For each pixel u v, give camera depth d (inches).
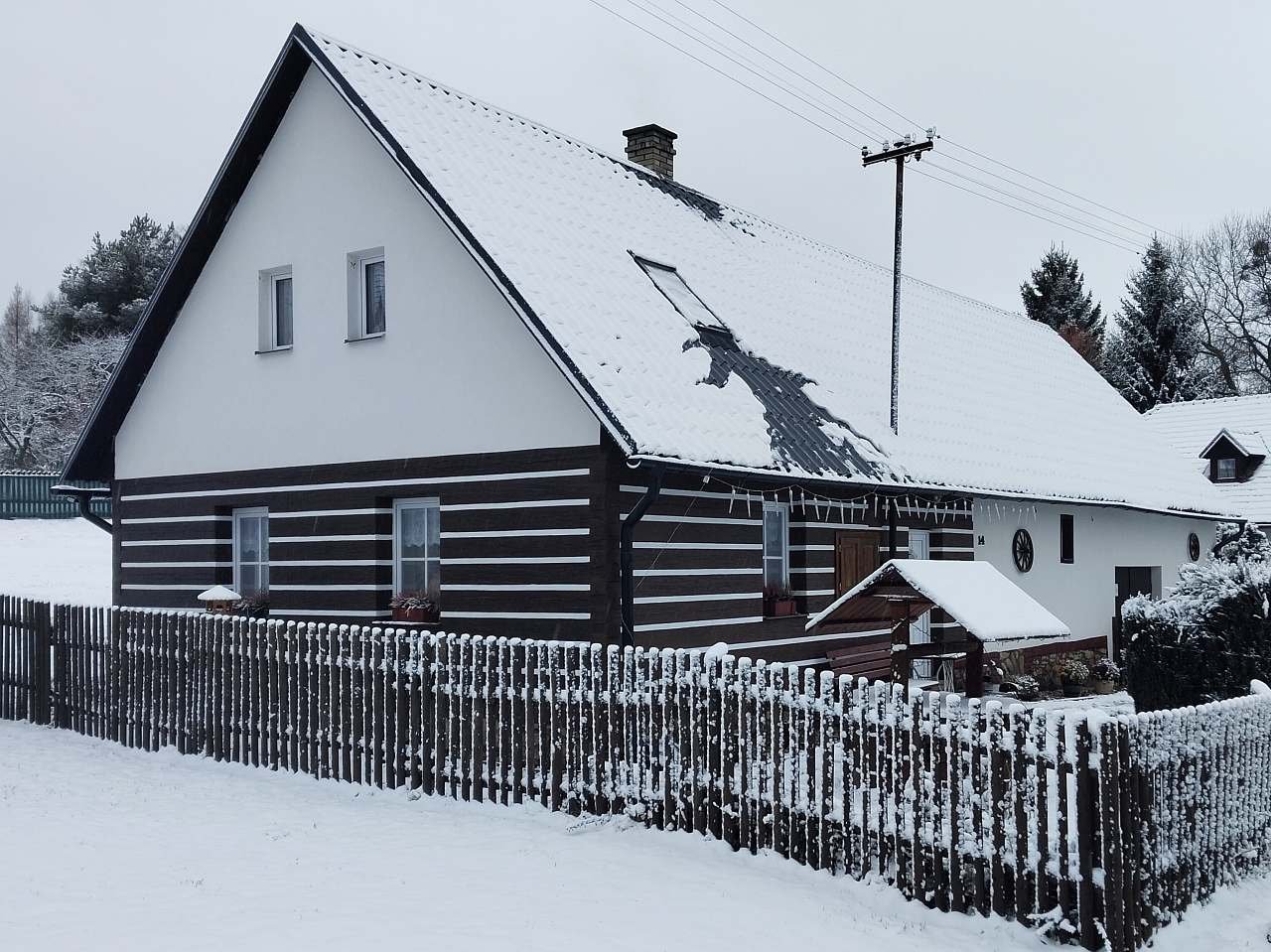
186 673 489.4
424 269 550.6
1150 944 281.0
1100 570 912.9
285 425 602.5
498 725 390.6
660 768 354.0
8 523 1571.1
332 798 409.4
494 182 574.9
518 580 505.7
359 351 573.9
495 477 516.7
